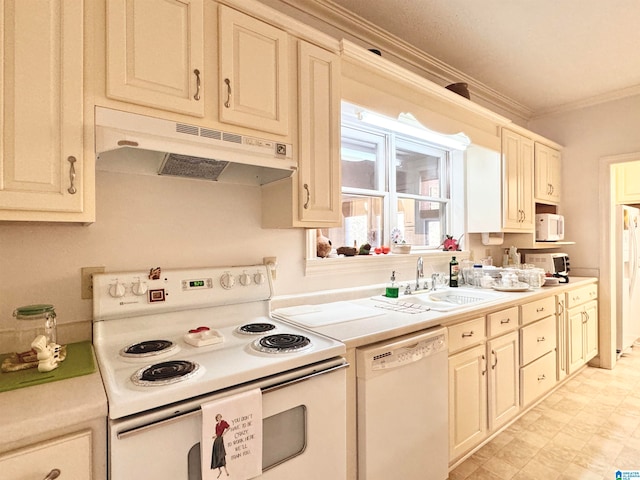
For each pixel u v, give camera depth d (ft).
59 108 3.41
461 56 8.65
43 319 3.86
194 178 5.42
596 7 6.79
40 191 3.31
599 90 10.75
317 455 4.05
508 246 11.57
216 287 5.27
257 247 6.10
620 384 10.09
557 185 12.00
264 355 3.99
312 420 4.01
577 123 11.91
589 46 8.21
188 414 3.14
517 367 7.79
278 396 3.73
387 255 8.23
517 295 7.99
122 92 3.73
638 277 13.15
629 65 9.15
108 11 3.69
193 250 5.42
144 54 3.88
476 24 7.35
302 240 6.70
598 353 11.51
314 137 5.40
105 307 4.40
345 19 7.12
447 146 9.72
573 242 11.93
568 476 6.14
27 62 3.26
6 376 3.38
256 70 4.75
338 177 5.68
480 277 9.34
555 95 11.10
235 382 3.47
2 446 2.53
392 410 5.03
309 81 5.35
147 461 2.97
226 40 4.48
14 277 4.14
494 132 9.52
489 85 10.36
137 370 3.59
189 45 4.18
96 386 3.20
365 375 4.70
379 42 7.90
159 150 3.81
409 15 7.05
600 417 8.18
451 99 7.73
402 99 6.86
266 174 5.56
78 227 4.53
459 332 6.27
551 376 9.05
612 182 11.39
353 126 8.29
